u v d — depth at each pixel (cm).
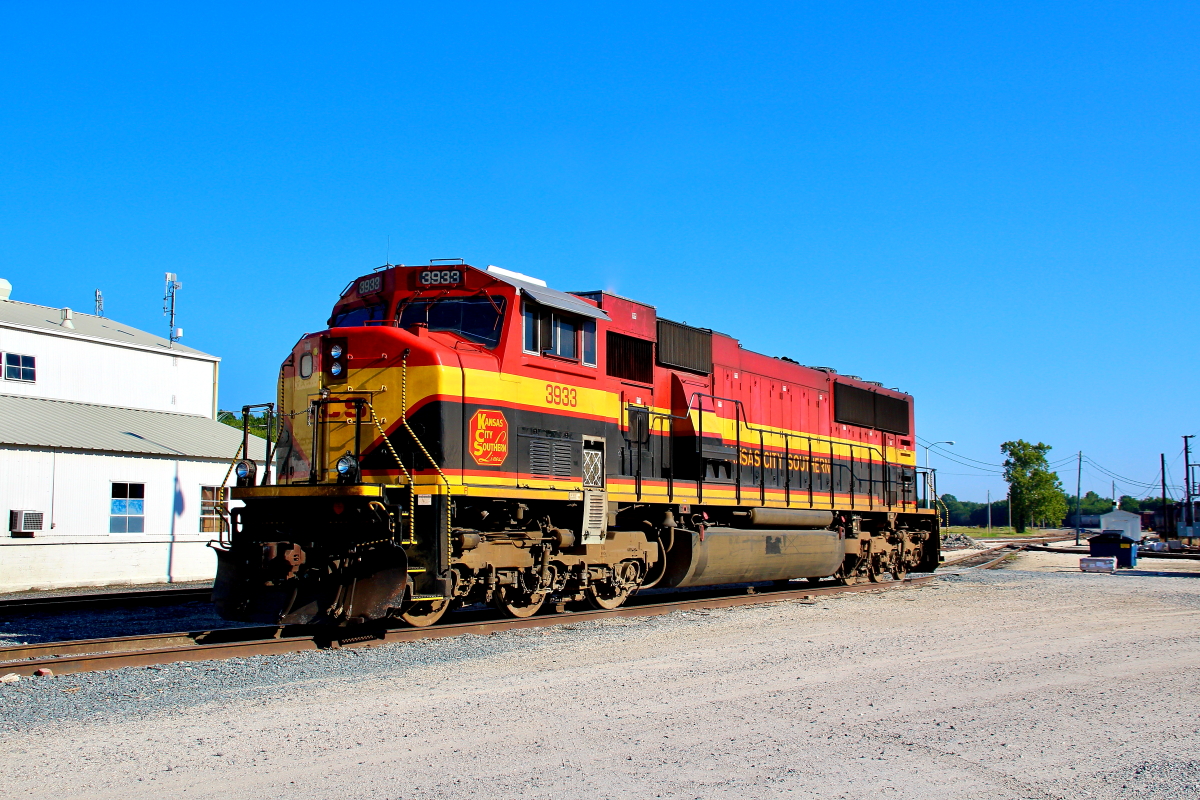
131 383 2669
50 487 2091
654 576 1466
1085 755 628
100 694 762
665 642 1060
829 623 1259
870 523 2100
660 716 706
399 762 582
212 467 2436
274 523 1069
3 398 2325
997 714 736
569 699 757
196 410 2848
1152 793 552
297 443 1142
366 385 1087
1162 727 707
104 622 1316
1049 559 3528
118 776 551
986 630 1210
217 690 783
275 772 561
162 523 2308
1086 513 18425
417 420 1052
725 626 1205
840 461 1967
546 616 1220
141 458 2273
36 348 2447
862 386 2170
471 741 630
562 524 1267
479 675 854
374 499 1011
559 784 545
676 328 1512
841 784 555
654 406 1442
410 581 1034
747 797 529
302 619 1002
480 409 1095
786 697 779
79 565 2125
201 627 1259
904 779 567
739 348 1703
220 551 1080
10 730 653
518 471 1143
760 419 1723
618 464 1332
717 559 1494
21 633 1208
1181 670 941
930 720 711
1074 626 1262
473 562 1095
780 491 1722
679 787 543
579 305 1268
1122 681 880
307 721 679
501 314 1152
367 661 916
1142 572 2561
